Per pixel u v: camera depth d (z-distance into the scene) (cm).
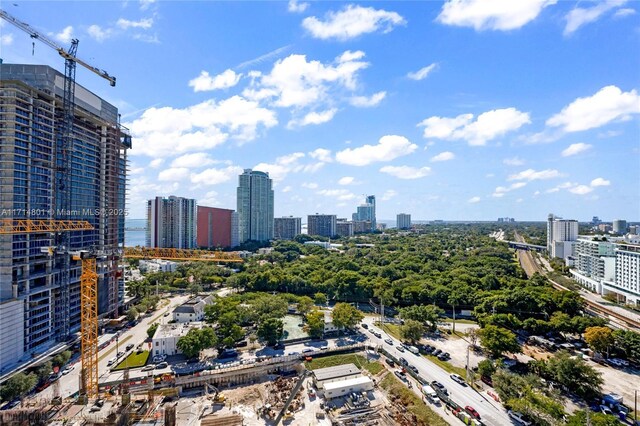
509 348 13112
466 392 11394
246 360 13775
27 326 13100
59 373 12681
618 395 11100
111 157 18838
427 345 15262
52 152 15100
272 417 10481
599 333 13775
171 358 14025
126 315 18575
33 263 13750
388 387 11969
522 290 19212
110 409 10331
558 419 9231
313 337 16125
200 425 9988
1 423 9438
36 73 14625
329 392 11488
